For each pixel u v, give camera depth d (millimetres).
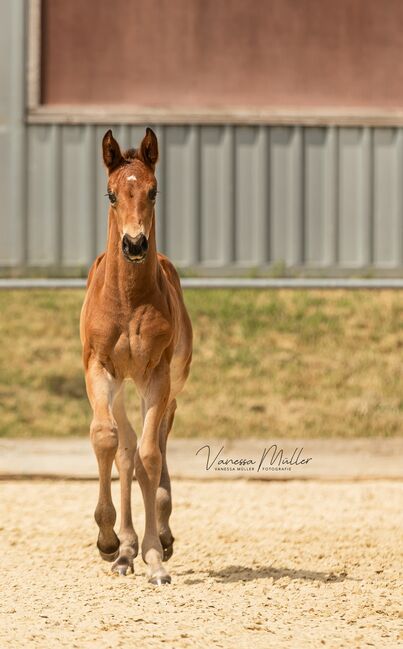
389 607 7703
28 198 20578
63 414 15719
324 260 20641
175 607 7625
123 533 9000
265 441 14734
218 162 20531
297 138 20531
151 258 8562
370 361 17141
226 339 17703
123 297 8508
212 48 20641
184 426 15156
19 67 20484
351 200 20641
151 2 20594
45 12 20531
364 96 20734
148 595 7988
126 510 9039
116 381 8680
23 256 20578
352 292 19266
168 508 9125
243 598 7945
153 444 8555
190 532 10438
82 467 13469
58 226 20594
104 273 8695
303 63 20688
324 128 20578
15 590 8125
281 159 20578
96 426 8352
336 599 7953
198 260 20531
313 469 13500
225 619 7312
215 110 20500
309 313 18531
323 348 17500
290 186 20531
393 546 9867
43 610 7504
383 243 20672
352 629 7137
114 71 20609
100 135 20562
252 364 16984
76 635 6859
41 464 13578
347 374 16797
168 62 20625
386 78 20734
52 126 20516
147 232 8242
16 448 14359
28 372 16688
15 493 12352
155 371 8695
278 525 10766
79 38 20594
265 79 20688
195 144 20484
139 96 20641
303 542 10055
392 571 8961
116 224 8523
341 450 14445
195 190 20500
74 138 20531
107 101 20641
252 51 20672
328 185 20578
